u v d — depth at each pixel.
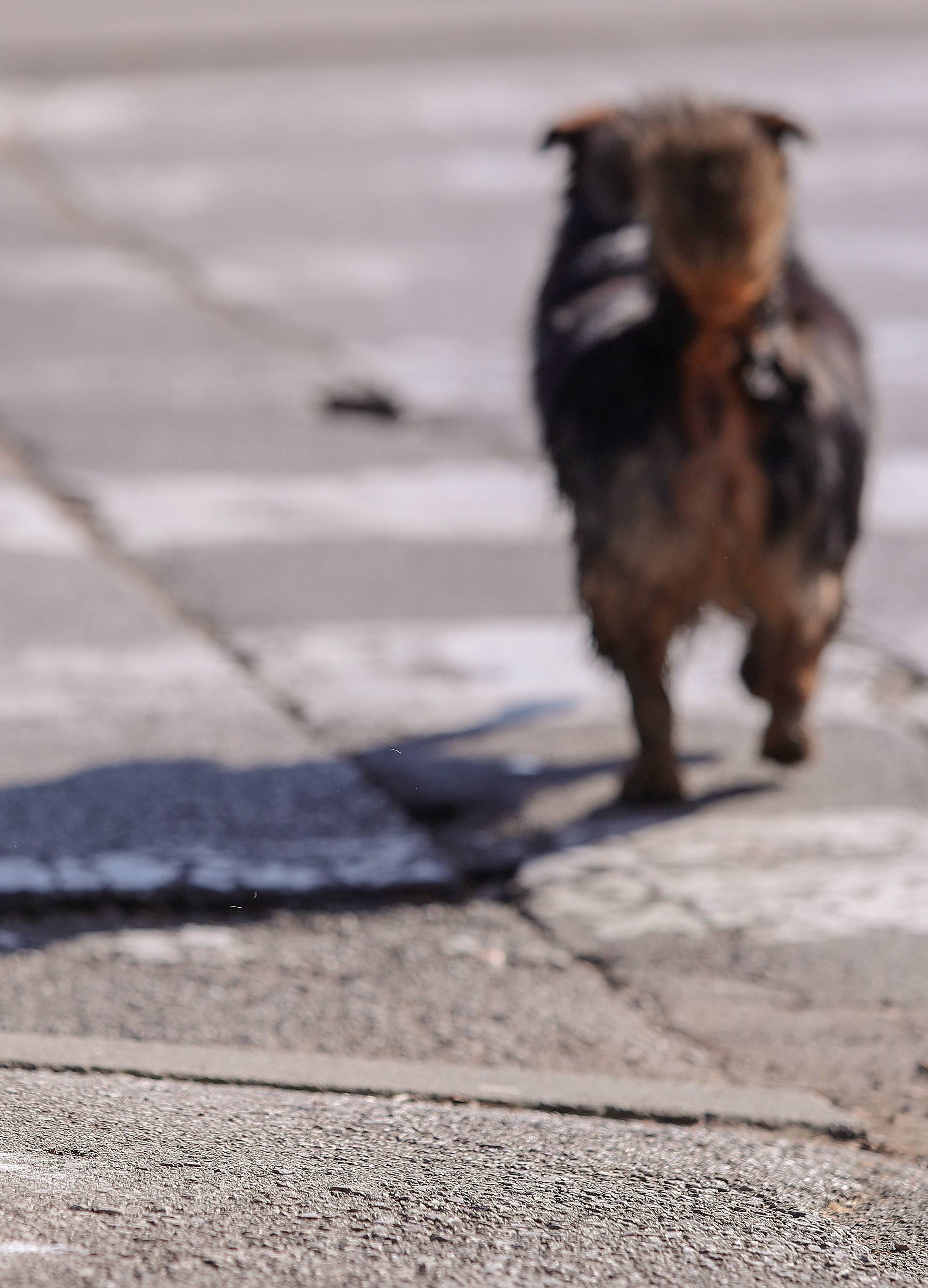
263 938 6.31
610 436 7.29
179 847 7.00
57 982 5.91
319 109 26.05
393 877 6.79
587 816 7.50
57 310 16.66
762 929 6.40
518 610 9.90
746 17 32.97
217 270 17.97
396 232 19.30
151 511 11.43
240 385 14.32
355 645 9.35
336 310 16.44
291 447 12.88
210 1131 4.43
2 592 9.96
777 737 7.96
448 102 26.05
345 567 10.48
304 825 7.27
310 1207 4.04
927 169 21.39
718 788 7.79
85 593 10.00
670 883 6.80
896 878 6.84
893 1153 4.79
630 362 7.25
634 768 7.64
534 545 10.91
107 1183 4.10
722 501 7.20
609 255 8.14
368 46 31.23
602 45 30.36
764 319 7.10
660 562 7.29
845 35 30.83
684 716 8.63
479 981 6.00
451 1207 4.08
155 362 14.96
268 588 10.12
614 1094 4.90
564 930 6.41
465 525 11.27
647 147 6.99
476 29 32.72
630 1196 4.20
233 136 24.42
